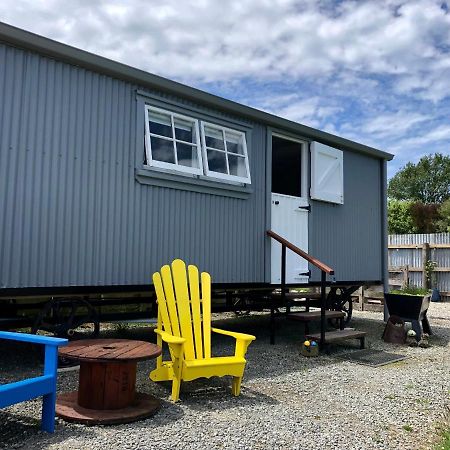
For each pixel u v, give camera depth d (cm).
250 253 687
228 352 600
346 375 504
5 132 448
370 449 300
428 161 4644
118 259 530
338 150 847
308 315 683
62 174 488
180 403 379
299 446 298
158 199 573
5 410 341
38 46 465
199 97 616
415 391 446
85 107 511
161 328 431
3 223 443
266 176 722
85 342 383
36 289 463
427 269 1380
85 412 329
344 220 871
